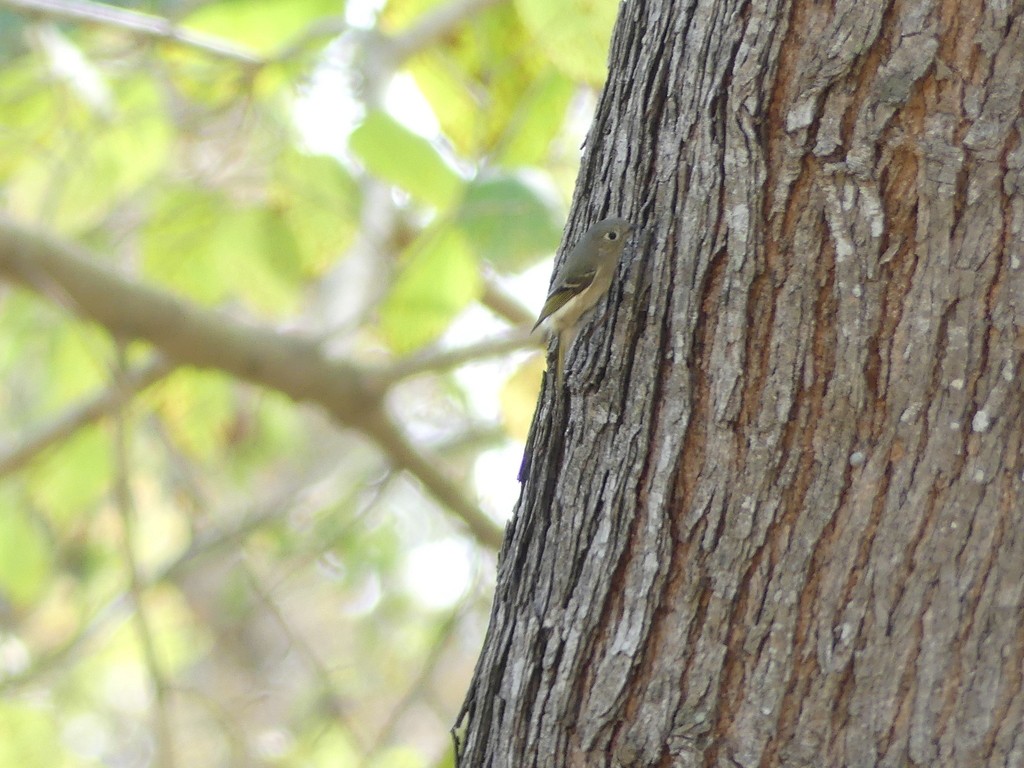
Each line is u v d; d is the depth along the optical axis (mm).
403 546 20266
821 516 5570
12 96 13625
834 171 5641
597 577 5996
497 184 11727
